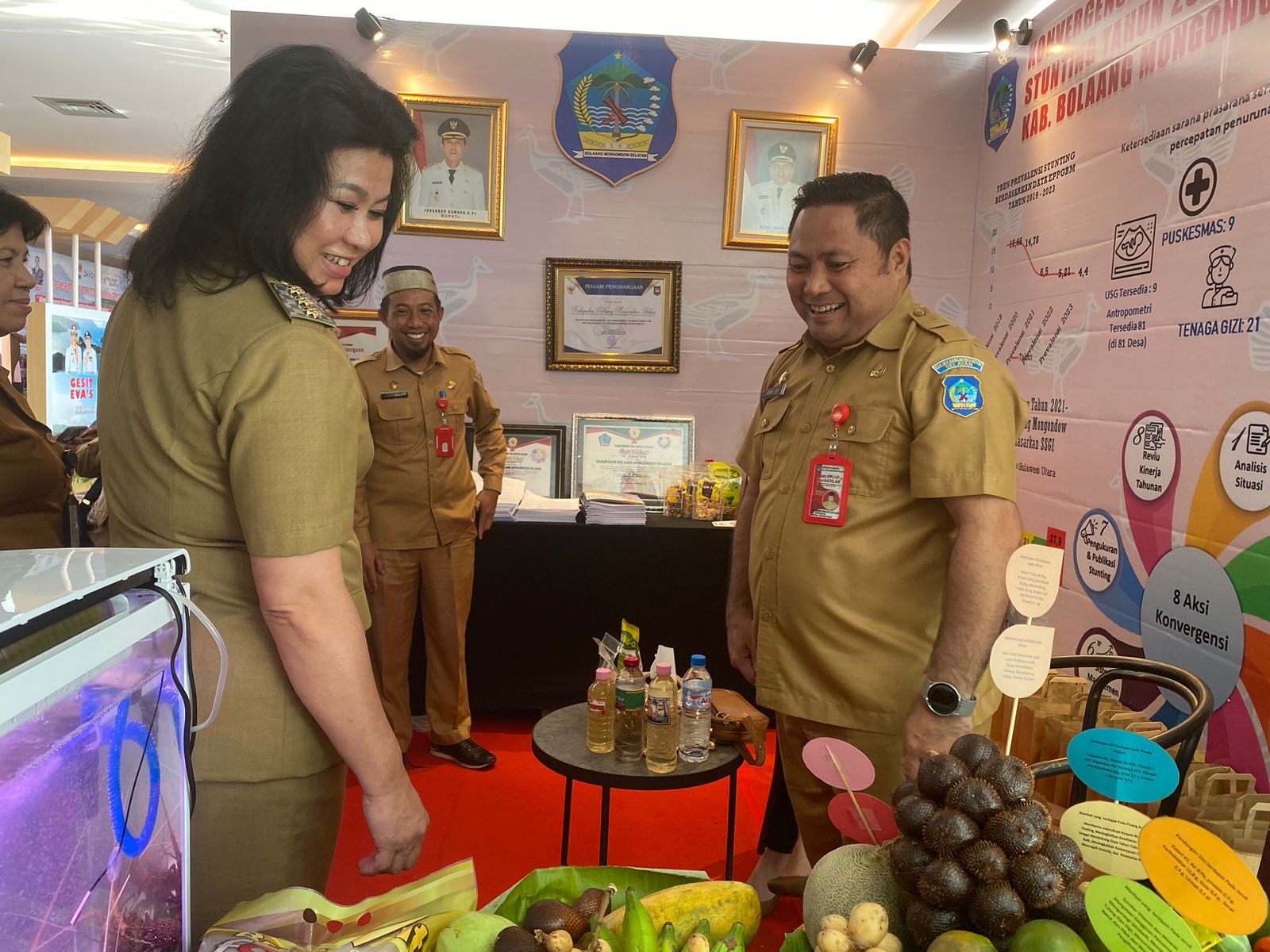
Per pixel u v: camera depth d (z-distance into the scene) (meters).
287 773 1.02
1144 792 0.80
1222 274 2.26
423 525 2.95
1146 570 2.54
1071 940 0.65
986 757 0.79
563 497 3.70
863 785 0.93
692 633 3.34
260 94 0.96
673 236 3.66
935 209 3.71
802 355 1.91
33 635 0.52
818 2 3.74
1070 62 3.03
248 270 0.98
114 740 0.60
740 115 3.59
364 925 0.77
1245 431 2.17
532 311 3.67
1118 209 2.72
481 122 3.54
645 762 1.83
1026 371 3.28
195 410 0.95
